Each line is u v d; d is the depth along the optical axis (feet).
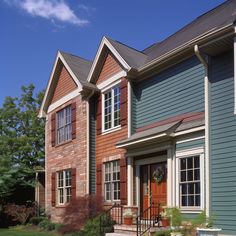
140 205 56.34
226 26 40.09
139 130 58.44
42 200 88.22
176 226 39.83
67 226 54.90
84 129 68.13
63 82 76.84
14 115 135.85
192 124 46.88
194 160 46.32
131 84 59.77
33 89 139.03
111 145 62.85
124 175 58.54
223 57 42.98
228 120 41.52
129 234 49.42
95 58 66.54
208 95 43.73
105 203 60.64
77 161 69.72
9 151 129.08
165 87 54.44
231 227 39.88
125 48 64.08
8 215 82.74
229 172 40.73
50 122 81.51
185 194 47.19
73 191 70.03
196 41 44.42
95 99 68.49
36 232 67.05
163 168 52.70
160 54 58.34
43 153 132.36
